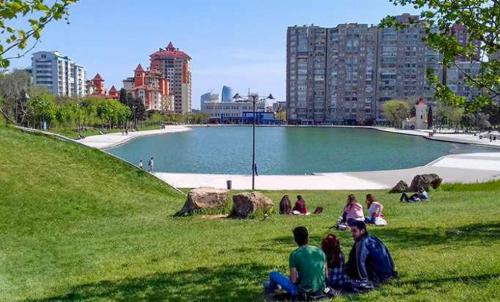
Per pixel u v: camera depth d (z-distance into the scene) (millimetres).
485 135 144875
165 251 15422
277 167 68750
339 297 8500
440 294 8625
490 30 12336
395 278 9609
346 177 52781
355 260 9336
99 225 22266
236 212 23219
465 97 13391
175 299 9844
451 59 13039
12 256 15992
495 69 13070
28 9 6812
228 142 123625
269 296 8961
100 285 11570
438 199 28625
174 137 147875
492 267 10305
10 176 26734
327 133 177875
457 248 12797
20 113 110125
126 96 198500
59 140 35250
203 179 50531
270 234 17531
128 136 137500
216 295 9852
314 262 8500
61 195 26281
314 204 29797
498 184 37344
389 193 35938
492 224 16672
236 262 12781
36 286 12148
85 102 166000
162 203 29031
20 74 126875
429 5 12625
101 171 32781
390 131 182375
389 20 13477
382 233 16047
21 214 22766
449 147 107188
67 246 17453
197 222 21953
